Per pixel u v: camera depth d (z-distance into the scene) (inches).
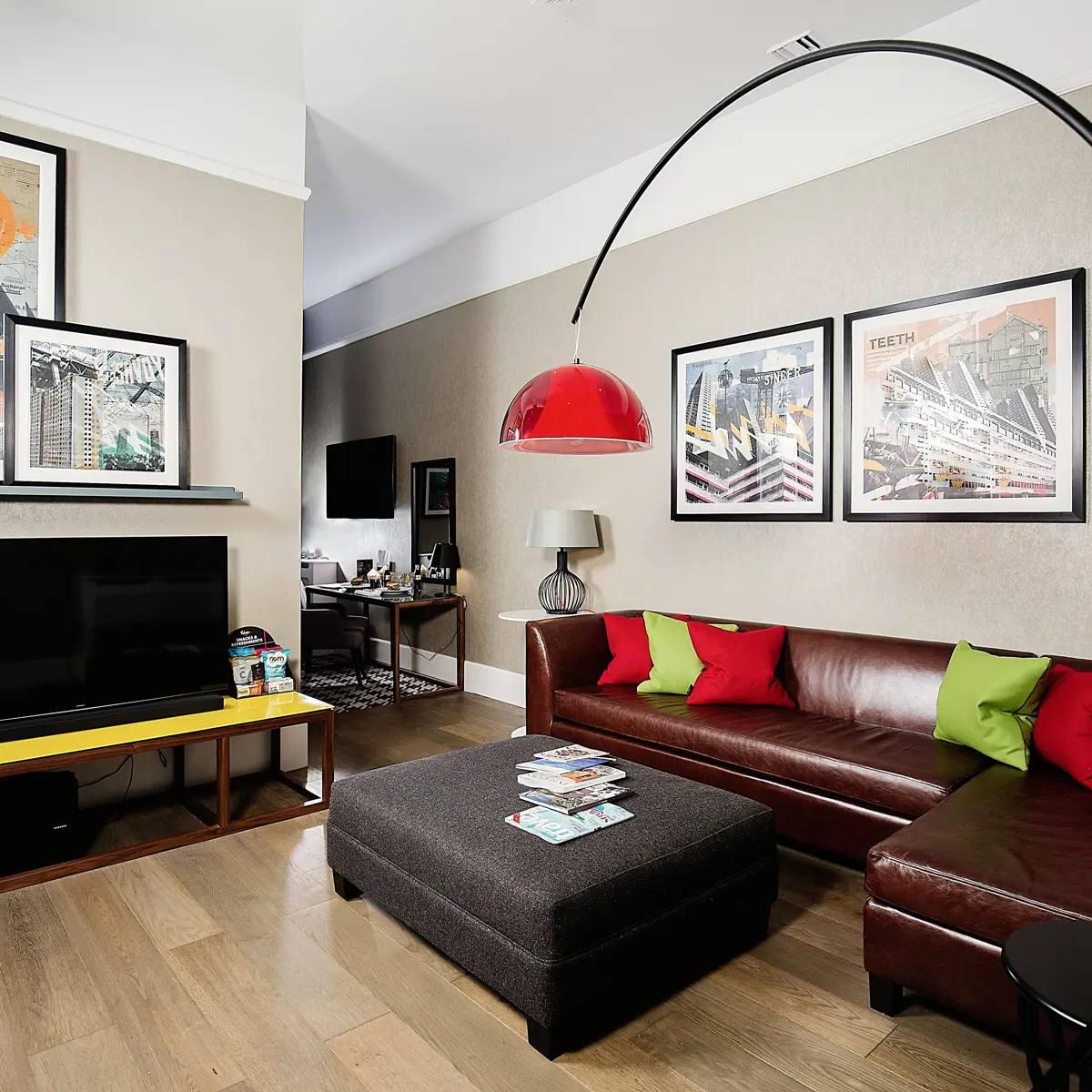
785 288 140.9
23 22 116.2
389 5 116.3
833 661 124.3
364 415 259.3
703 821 82.0
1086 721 88.4
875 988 73.0
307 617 198.1
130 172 126.7
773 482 142.7
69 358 119.5
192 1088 62.3
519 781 92.7
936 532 121.6
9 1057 65.9
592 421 86.1
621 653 143.6
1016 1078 63.6
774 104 141.5
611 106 146.0
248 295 139.9
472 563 212.1
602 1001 69.3
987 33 115.3
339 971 79.1
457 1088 62.7
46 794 102.1
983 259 116.6
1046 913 61.0
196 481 134.2
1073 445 107.7
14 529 116.2
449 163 169.2
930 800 90.4
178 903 93.4
